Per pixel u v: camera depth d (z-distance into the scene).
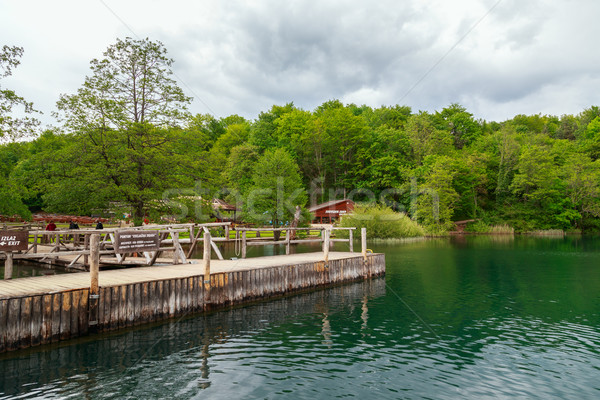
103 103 20.23
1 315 7.05
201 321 9.99
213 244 15.09
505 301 12.90
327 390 6.17
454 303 12.65
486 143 76.19
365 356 7.76
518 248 32.03
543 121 108.00
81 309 8.20
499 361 7.52
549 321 10.51
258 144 70.44
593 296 13.66
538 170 58.53
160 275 10.58
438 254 27.59
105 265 16.45
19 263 20.19
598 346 8.43
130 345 8.09
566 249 30.98
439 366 7.26
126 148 19.55
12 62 16.33
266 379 6.57
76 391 6.00
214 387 6.24
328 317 10.81
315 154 72.69
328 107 91.38
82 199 19.66
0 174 18.48
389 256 26.39
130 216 21.52
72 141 20.70
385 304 12.45
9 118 16.36
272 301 12.51
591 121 80.75
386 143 71.38
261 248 30.00
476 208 62.94
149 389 6.12
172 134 22.05
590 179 55.78
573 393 6.13
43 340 7.59
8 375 6.50
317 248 30.50
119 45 20.86
